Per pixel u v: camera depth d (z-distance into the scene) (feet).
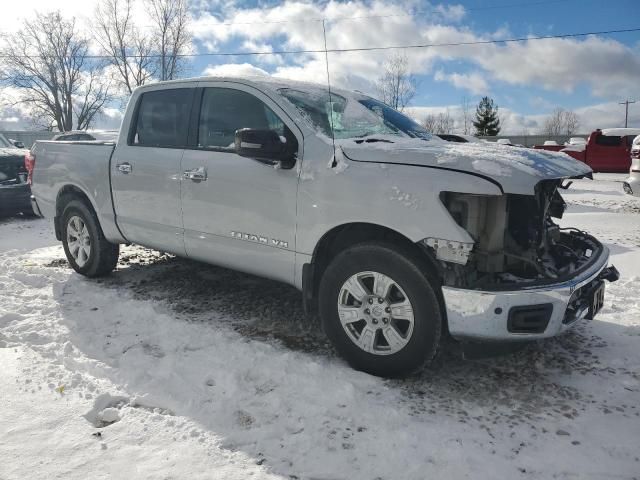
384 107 14.93
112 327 13.03
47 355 11.19
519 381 10.48
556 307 9.41
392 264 9.96
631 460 8.02
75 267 17.53
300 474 7.61
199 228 13.33
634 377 10.63
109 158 15.58
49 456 7.81
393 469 7.76
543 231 10.81
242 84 12.87
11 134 111.55
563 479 7.60
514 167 9.32
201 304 14.83
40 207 18.43
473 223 9.58
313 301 12.17
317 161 11.00
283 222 11.53
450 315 9.59
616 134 63.93
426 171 9.74
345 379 10.38
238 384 10.10
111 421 8.87
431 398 9.80
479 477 7.61
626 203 36.52
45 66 134.92
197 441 8.29
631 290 15.97
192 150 13.51
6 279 16.90
